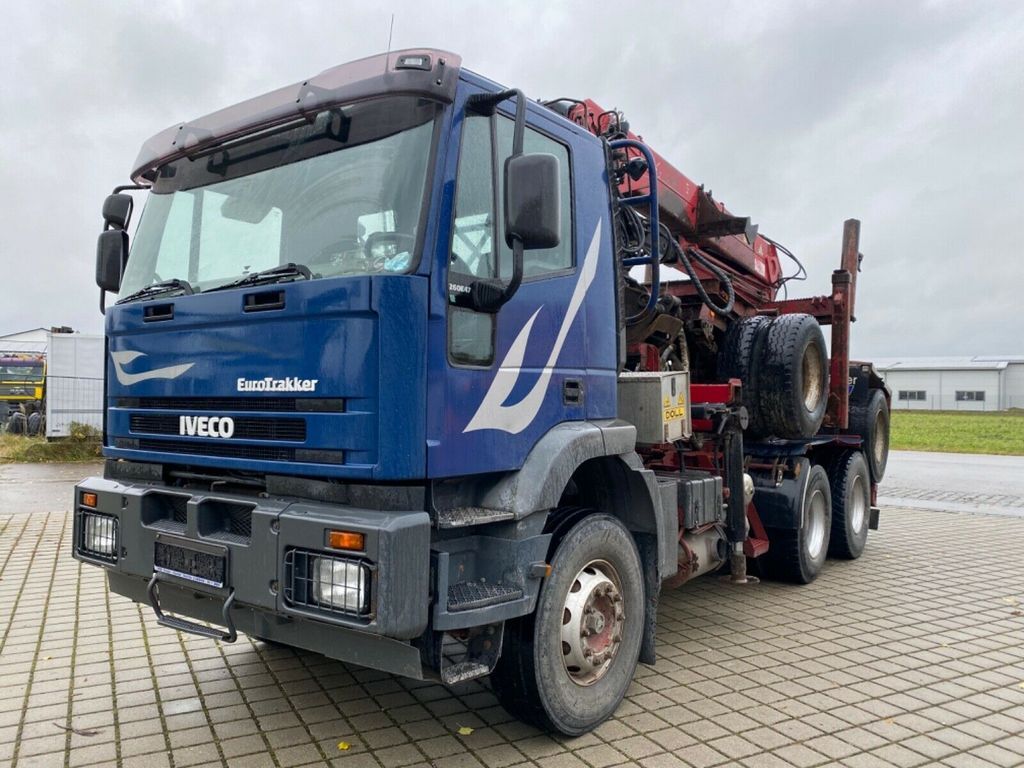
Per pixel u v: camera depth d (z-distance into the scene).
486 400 3.59
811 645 5.41
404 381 3.22
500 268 3.73
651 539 4.60
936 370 71.88
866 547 9.09
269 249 3.79
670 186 6.58
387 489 3.22
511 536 3.64
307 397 3.35
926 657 5.18
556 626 3.80
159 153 4.39
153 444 4.11
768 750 3.80
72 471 15.61
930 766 3.66
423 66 3.42
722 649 5.31
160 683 4.57
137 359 4.14
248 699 4.35
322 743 3.82
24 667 4.82
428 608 3.24
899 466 20.33
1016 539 9.63
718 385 6.28
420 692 4.48
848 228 8.69
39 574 7.20
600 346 4.47
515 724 4.07
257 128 3.93
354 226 3.50
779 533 7.00
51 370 18.92
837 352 8.06
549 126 4.21
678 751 3.78
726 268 8.00
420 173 3.40
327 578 3.15
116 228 4.73
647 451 6.00
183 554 3.67
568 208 4.31
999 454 24.80
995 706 4.37
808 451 7.53
